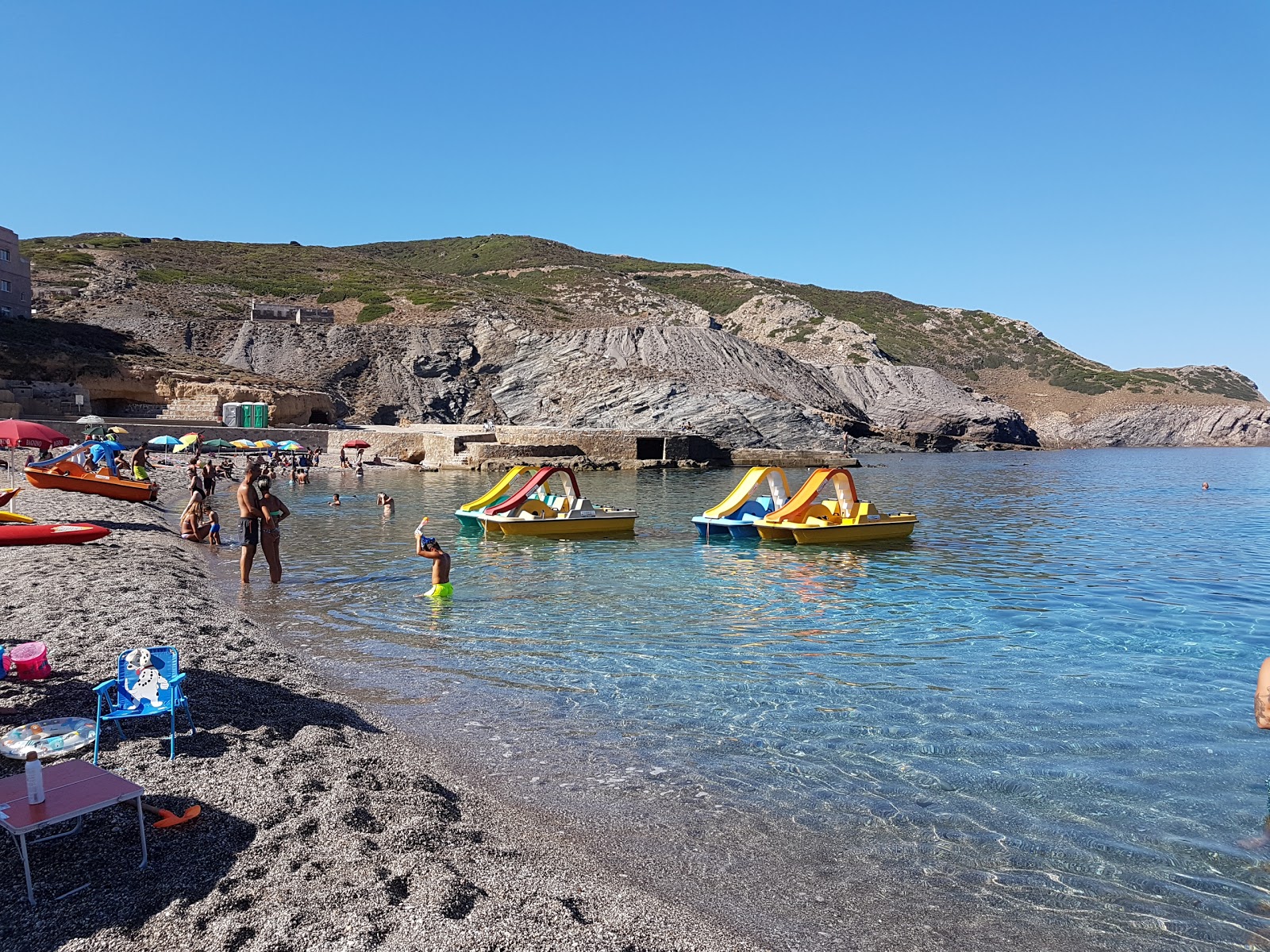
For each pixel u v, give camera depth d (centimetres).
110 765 579
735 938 446
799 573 1672
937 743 755
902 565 1791
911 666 1012
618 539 2125
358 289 10638
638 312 14250
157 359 6475
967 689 917
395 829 519
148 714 602
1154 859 551
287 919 410
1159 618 1297
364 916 416
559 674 953
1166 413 13525
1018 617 1294
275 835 494
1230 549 2130
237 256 12912
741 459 6631
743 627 1204
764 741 756
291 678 877
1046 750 740
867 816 609
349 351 8288
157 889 430
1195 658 1063
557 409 7944
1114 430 13338
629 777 669
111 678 756
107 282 9094
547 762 696
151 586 1215
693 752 727
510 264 17900
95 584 1177
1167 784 670
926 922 473
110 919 405
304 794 554
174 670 646
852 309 18088
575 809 607
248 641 1012
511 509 2202
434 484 3859
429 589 1445
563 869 504
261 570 1592
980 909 488
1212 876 530
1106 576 1697
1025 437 11194
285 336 8288
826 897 496
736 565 1755
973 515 3047
